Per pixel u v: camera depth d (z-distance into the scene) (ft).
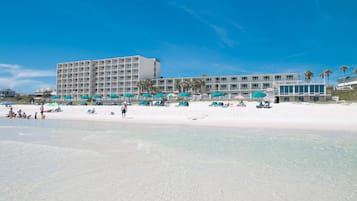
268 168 26.78
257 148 37.47
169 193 19.83
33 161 29.32
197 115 95.96
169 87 342.85
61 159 30.32
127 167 27.07
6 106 174.50
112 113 112.98
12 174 24.48
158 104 166.30
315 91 174.60
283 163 28.73
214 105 140.56
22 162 28.86
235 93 307.58
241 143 41.83
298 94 179.11
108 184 21.84
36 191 20.20
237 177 23.79
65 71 402.11
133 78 357.00
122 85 364.58
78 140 44.55
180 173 25.04
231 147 38.29
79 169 26.22
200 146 38.93
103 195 19.40
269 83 291.38
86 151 34.99
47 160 29.78
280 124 70.28
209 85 322.14
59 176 23.90
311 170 26.02
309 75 289.94
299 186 21.39
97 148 37.14
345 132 55.16
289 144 40.93
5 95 428.97
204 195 19.43
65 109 141.90
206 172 25.39
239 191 20.25
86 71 384.27
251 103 169.99
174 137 48.52
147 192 20.02
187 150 35.86
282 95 184.03
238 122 76.79
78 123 78.89
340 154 33.32
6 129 62.44
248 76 304.50
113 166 27.40
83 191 20.20
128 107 135.85
